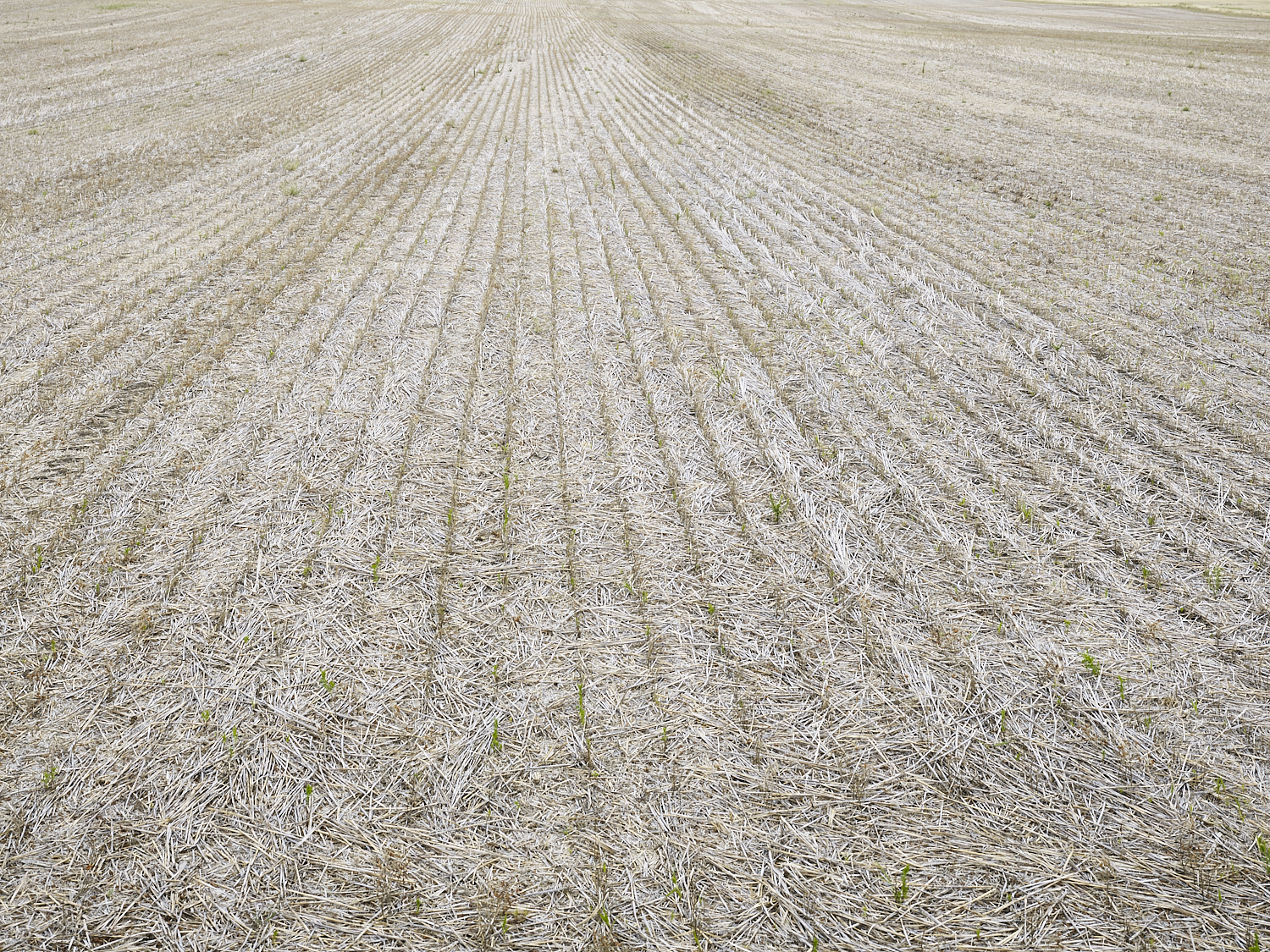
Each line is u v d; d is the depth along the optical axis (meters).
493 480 5.76
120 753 3.67
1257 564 4.97
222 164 15.16
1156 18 48.09
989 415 6.66
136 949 2.96
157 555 4.91
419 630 4.42
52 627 4.34
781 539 5.18
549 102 22.77
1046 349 7.83
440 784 3.60
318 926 3.04
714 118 20.55
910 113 21.11
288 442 6.13
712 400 6.90
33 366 7.21
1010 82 25.80
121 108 20.31
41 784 3.53
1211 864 3.27
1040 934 3.04
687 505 5.48
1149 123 19.48
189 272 9.65
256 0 50.88
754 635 4.43
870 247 10.81
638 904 3.13
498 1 55.25
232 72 26.53
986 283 9.55
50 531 5.07
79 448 5.99
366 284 9.40
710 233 11.43
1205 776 3.62
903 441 6.30
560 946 2.99
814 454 6.12
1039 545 5.14
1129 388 7.04
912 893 3.18
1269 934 3.04
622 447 6.18
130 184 13.59
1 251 10.30
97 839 3.32
